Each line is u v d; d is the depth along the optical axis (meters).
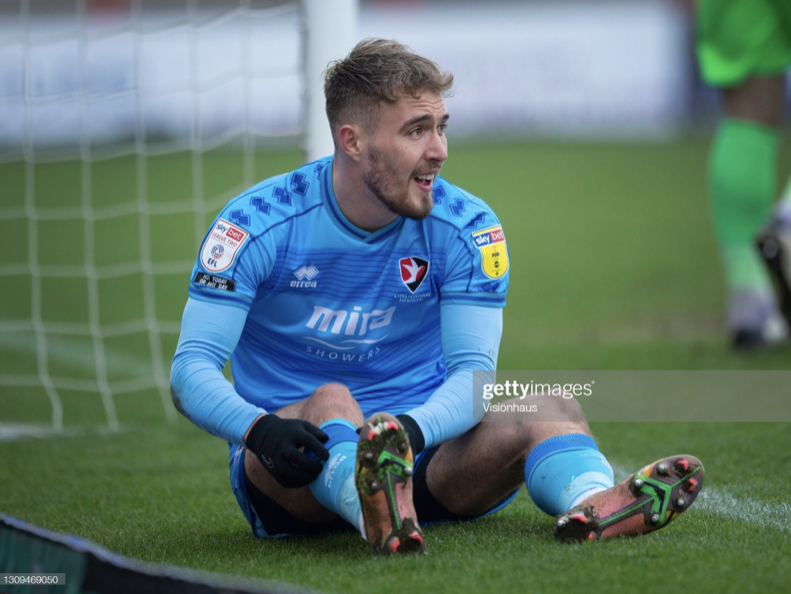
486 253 7.55
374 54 6.94
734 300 18.67
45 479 11.36
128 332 22.17
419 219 7.09
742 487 9.45
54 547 6.12
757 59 17.69
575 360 18.28
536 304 25.84
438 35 72.19
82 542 6.07
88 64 53.59
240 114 58.09
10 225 38.91
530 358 18.64
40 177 51.59
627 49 71.38
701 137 66.44
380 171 6.92
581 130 72.06
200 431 14.18
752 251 18.44
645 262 31.62
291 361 7.73
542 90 72.38
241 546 7.59
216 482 10.89
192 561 7.09
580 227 39.25
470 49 72.44
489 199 47.09
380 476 6.28
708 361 17.69
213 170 52.91
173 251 33.19
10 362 19.39
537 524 7.98
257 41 53.97
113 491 10.58
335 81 7.08
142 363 19.28
